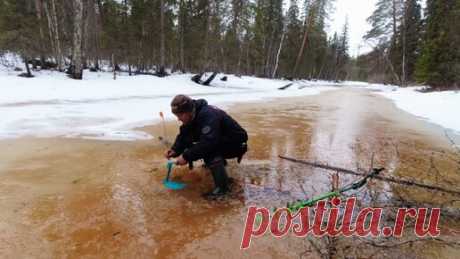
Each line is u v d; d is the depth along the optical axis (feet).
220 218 8.14
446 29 69.00
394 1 98.78
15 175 10.69
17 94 30.96
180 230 7.48
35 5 59.41
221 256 6.54
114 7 70.85
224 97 43.96
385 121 27.30
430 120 28.50
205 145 8.97
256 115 28.07
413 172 12.48
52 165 11.86
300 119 26.66
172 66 86.53
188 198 9.27
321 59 162.50
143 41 73.51
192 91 49.93
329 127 23.00
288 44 122.01
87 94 35.65
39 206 8.43
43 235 7.05
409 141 18.71
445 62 65.87
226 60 109.29
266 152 14.90
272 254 6.68
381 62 138.31
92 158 12.92
